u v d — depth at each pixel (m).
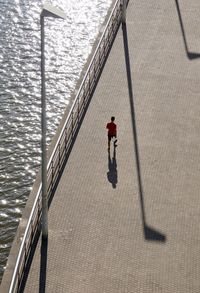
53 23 46.69
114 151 22.25
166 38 29.86
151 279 17.25
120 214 19.50
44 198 17.91
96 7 49.69
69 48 43.66
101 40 27.39
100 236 18.67
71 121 22.86
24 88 38.72
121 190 20.47
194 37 30.00
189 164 21.64
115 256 18.00
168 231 18.88
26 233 17.23
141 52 28.67
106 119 23.98
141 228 18.97
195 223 19.17
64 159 21.78
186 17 31.88
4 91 38.31
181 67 27.53
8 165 31.94
